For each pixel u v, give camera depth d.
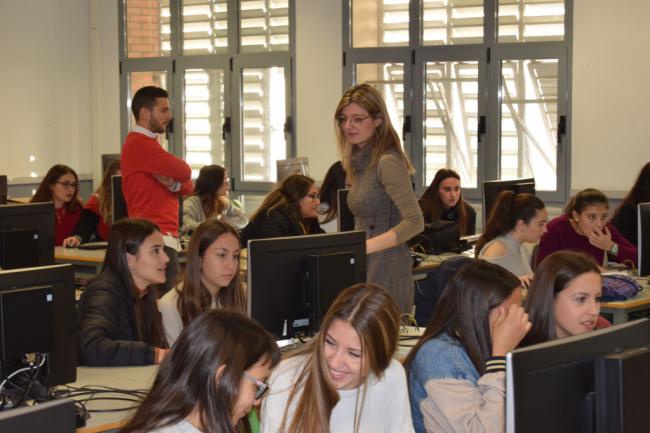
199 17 8.69
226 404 1.64
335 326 2.04
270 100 8.41
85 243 5.96
